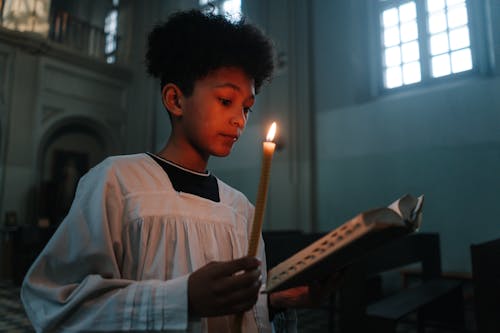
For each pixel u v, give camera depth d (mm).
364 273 3191
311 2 7918
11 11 9094
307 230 7180
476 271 2660
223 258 929
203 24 958
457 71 6285
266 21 8352
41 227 7383
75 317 732
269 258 3541
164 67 977
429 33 6684
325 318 4824
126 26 11234
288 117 7734
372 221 510
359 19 7363
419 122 6301
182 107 931
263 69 1039
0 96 8523
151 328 654
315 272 619
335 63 7438
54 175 9688
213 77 886
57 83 9430
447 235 5797
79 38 10758
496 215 5430
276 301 926
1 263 7980
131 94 10867
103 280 741
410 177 6273
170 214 877
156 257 825
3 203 8258
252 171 8211
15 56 8789
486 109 5695
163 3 10852
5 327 4379
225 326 890
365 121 6898
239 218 1089
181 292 641
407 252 4234
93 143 10555
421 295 3646
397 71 6988
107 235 804
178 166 969
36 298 781
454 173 5863
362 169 6816
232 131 895
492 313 2578
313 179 7340
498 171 5484
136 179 911
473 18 6086
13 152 8531
